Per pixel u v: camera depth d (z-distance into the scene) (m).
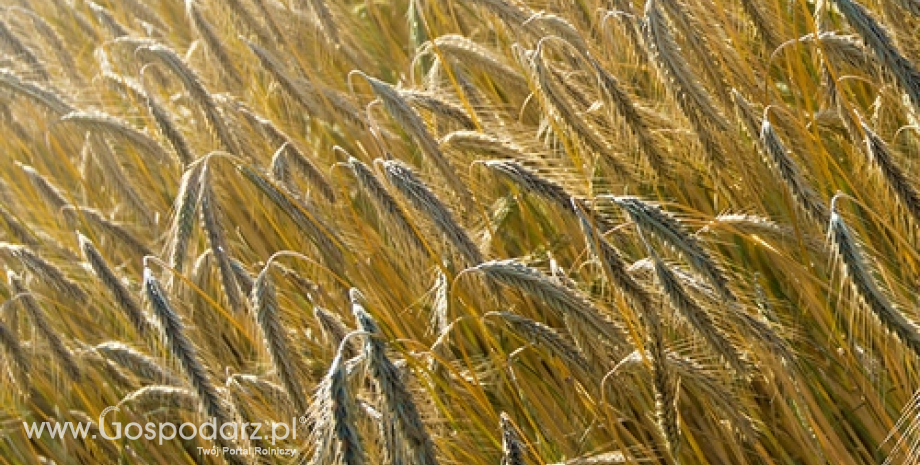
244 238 4.84
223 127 4.46
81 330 4.54
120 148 5.36
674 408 3.04
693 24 3.61
